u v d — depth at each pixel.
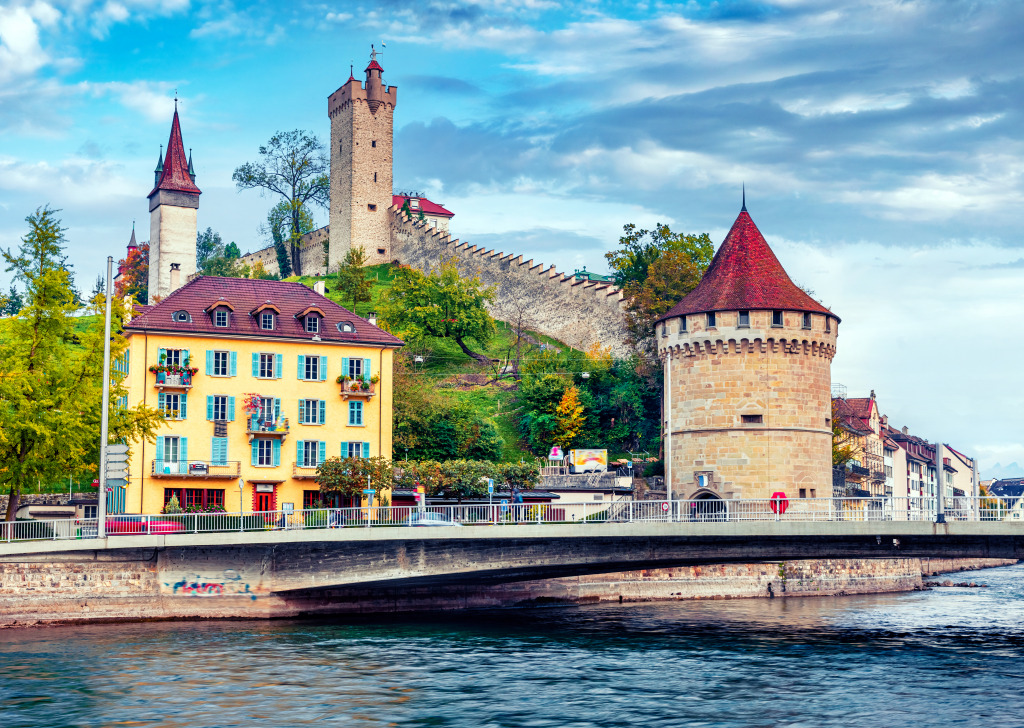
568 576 61.91
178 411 68.25
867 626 54.34
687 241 110.56
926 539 50.66
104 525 48.66
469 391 105.50
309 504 70.56
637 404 93.62
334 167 153.00
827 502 73.69
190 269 136.12
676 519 53.75
